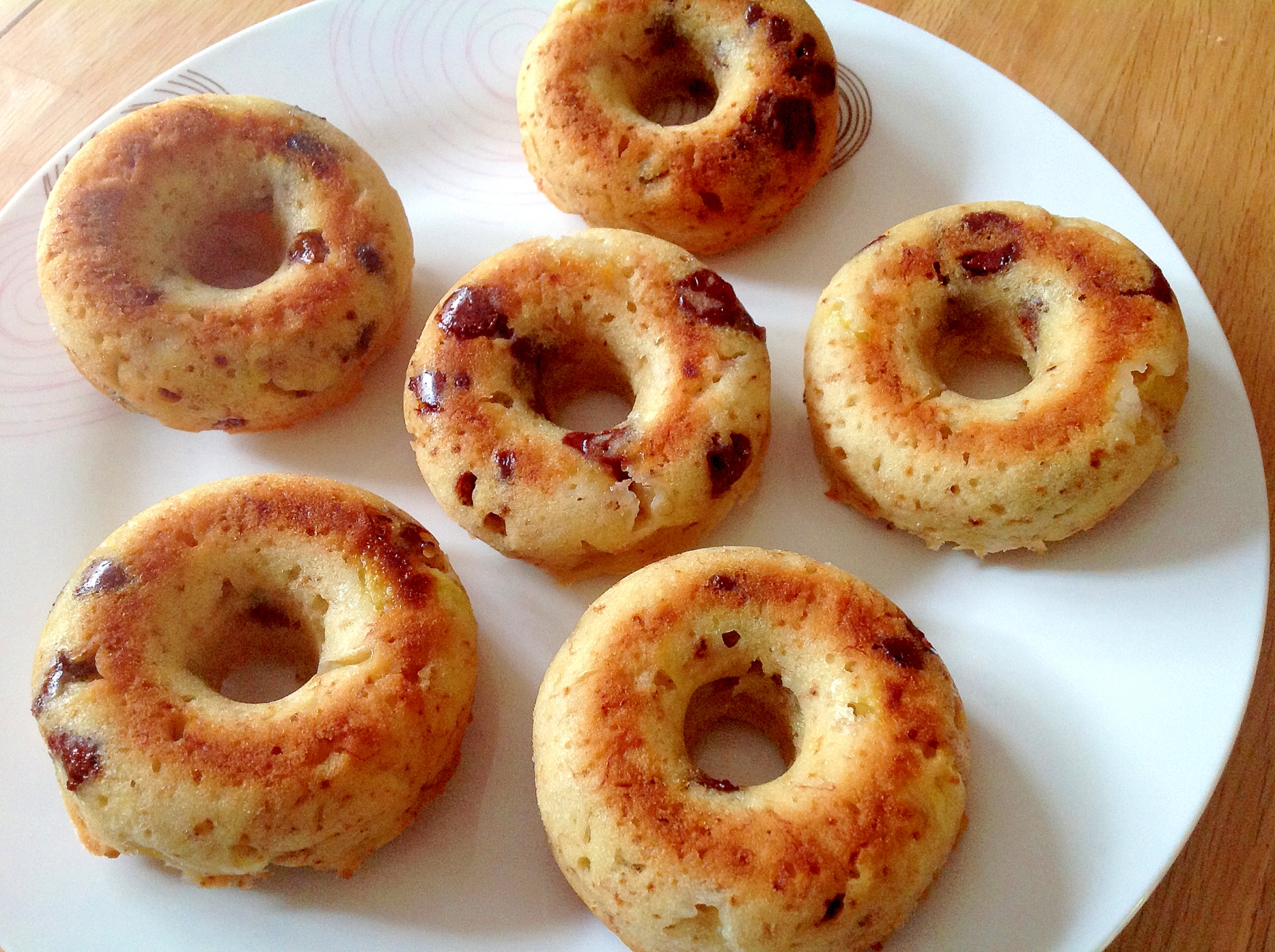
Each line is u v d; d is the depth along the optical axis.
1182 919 0.22
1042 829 0.20
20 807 0.21
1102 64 0.30
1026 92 0.27
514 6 0.29
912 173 0.27
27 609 0.23
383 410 0.25
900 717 0.20
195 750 0.19
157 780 0.19
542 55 0.27
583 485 0.22
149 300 0.24
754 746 0.22
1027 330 0.24
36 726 0.21
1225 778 0.23
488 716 0.22
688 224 0.26
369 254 0.25
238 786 0.19
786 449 0.25
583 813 0.19
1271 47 0.30
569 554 0.23
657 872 0.18
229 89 0.28
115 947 0.20
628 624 0.20
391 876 0.20
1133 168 0.28
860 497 0.23
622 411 0.25
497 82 0.29
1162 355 0.23
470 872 0.20
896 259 0.24
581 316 0.24
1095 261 0.24
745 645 0.21
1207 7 0.30
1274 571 0.24
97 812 0.19
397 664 0.20
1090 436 0.22
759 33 0.26
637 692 0.20
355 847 0.20
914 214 0.27
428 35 0.29
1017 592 0.23
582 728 0.20
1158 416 0.23
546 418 0.24
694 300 0.24
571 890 0.20
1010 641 0.22
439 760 0.21
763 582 0.21
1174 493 0.23
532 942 0.20
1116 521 0.23
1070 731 0.21
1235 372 0.24
